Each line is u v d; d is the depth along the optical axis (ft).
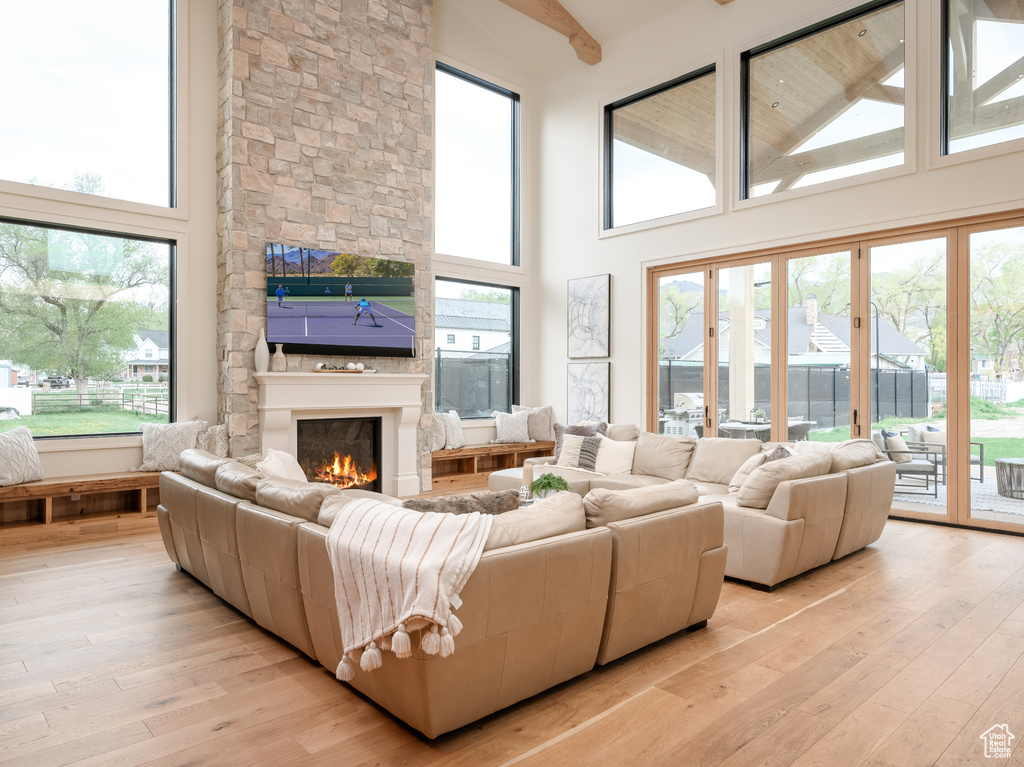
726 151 21.13
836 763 6.26
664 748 6.54
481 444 25.25
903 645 9.18
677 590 9.00
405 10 21.84
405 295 21.47
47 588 11.83
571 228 26.20
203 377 18.60
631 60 23.93
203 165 18.56
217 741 6.70
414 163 22.07
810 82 19.47
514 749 6.54
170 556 12.98
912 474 17.56
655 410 23.67
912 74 17.08
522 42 26.23
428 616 5.87
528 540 7.16
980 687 7.86
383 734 6.85
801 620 10.22
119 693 7.78
